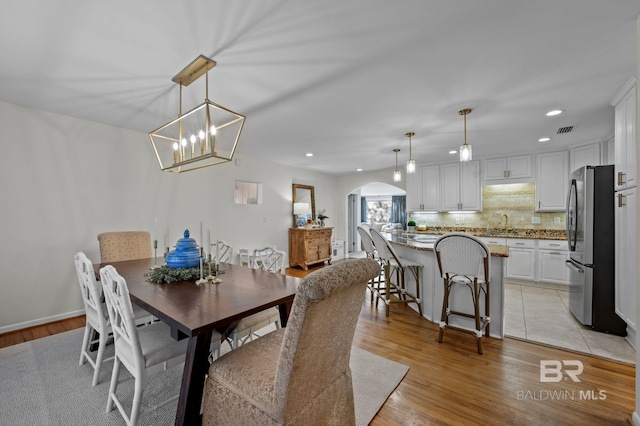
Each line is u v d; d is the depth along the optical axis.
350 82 2.28
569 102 2.64
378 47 1.82
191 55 1.91
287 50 1.85
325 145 4.31
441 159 5.36
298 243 5.84
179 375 2.07
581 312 2.89
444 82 2.28
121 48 1.83
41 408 1.69
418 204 5.81
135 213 3.63
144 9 1.48
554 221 4.75
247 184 5.37
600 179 2.73
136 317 2.10
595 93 2.45
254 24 1.60
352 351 2.40
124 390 1.87
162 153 3.90
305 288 0.96
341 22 1.59
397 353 2.36
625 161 2.32
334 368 1.25
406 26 1.62
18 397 1.79
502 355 2.32
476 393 1.84
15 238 2.80
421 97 2.56
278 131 3.59
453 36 1.71
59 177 3.05
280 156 5.15
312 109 2.86
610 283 2.71
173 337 1.46
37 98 2.62
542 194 4.58
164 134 3.78
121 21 1.57
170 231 3.99
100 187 3.34
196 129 3.57
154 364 1.47
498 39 1.73
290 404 1.05
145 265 2.57
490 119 3.11
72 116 3.10
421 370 2.11
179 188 4.09
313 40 1.75
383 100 2.62
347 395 1.35
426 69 2.09
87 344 2.17
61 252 3.07
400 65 2.03
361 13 1.51
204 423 1.31
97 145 3.31
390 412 1.66
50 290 3.00
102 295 2.29
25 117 2.84
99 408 1.70
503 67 2.05
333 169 6.57
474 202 5.18
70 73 2.14
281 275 2.20
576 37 1.71
